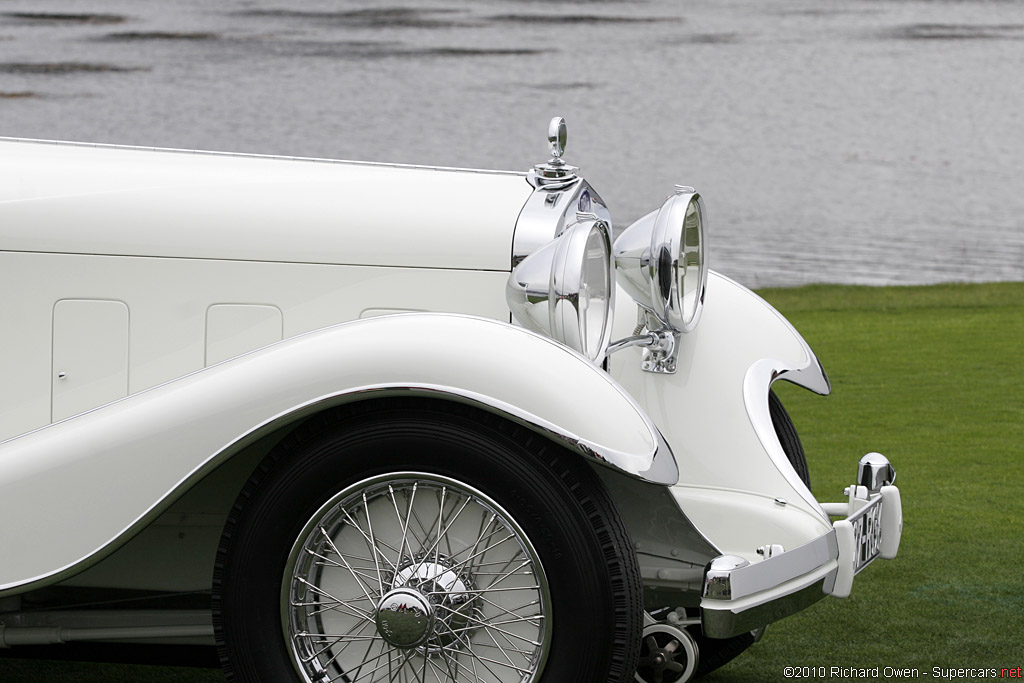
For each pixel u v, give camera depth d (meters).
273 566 4.84
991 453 13.72
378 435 4.78
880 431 15.15
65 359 6.11
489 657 4.93
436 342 4.73
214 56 51.59
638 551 5.93
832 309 31.64
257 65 51.75
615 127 49.84
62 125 50.66
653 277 6.29
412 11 52.91
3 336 6.11
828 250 41.59
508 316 5.92
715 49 51.19
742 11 50.81
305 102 51.19
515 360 4.68
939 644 7.35
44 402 6.12
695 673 6.93
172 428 4.79
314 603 4.92
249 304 6.05
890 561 9.20
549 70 51.41
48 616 5.71
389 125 50.44
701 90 50.53
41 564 4.85
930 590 8.45
